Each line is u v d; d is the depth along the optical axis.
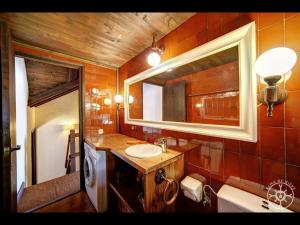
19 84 1.92
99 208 1.48
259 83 0.80
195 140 1.13
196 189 0.99
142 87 1.73
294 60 0.65
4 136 0.99
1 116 0.98
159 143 1.43
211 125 1.02
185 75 1.22
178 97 1.28
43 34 1.34
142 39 1.45
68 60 1.79
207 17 1.03
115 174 1.54
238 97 0.90
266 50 0.77
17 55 1.45
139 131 1.79
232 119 0.93
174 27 1.26
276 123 0.75
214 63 1.02
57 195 1.87
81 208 1.57
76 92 3.77
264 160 0.79
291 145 0.70
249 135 0.82
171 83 1.34
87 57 1.88
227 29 0.93
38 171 3.30
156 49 1.33
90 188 1.69
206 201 1.04
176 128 1.27
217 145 1.00
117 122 2.29
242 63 0.84
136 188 1.40
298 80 0.68
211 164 1.03
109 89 2.20
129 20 1.16
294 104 0.69
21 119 2.06
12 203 1.13
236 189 0.87
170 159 1.06
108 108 2.20
